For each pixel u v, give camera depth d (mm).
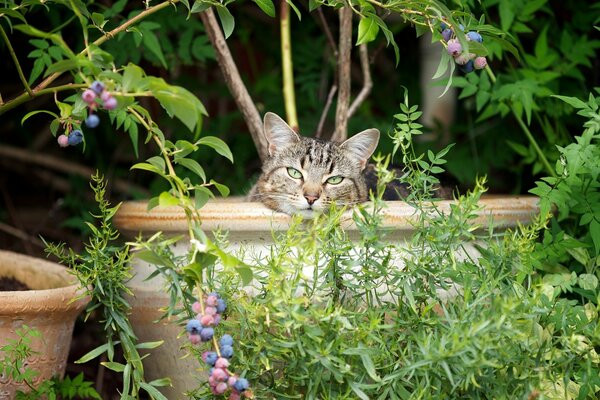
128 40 5305
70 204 6539
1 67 6527
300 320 3033
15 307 3514
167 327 3770
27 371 3504
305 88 6344
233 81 4820
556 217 4582
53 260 6246
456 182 5832
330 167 4613
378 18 3520
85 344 5469
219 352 2973
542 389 3168
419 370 3154
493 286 3223
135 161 6781
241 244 3662
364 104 6754
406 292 3256
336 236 3332
